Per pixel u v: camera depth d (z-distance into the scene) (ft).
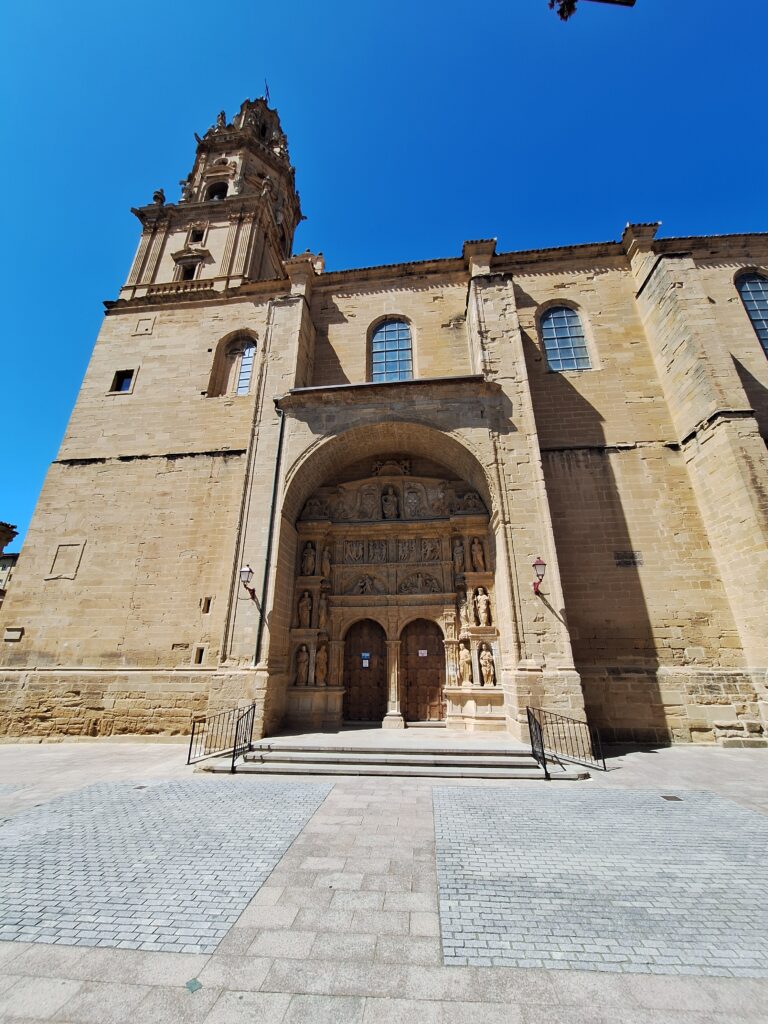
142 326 65.62
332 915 14.03
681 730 40.19
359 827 21.30
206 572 50.14
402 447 52.95
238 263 71.67
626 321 56.13
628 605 44.42
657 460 48.83
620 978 11.21
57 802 25.11
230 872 16.93
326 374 58.75
